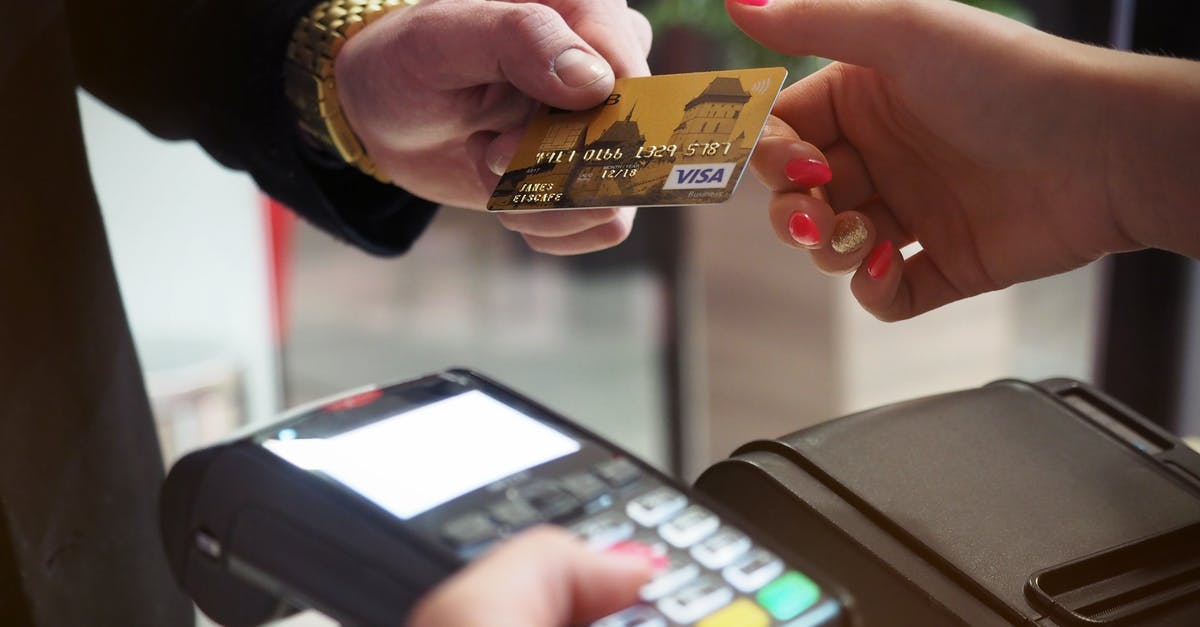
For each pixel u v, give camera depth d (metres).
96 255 0.65
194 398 1.94
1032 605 0.49
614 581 0.39
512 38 0.66
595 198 0.60
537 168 0.65
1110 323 1.81
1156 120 0.57
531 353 2.95
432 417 0.52
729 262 2.14
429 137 0.79
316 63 0.79
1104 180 0.60
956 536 0.52
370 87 0.77
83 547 0.61
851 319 1.98
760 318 2.11
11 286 0.57
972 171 0.67
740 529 0.46
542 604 0.37
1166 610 0.51
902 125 0.69
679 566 0.44
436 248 3.47
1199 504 0.57
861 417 0.61
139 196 1.96
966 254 0.70
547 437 0.51
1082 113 0.58
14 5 0.59
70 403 0.61
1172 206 0.58
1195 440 0.81
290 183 0.83
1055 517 0.54
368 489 0.46
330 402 0.52
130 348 0.68
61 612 0.59
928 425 0.60
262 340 2.15
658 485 0.48
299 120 0.82
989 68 0.59
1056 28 1.81
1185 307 1.74
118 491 0.65
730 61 1.86
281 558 0.44
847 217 0.65
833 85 0.71
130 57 0.81
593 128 0.65
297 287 3.19
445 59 0.71
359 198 0.88
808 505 0.54
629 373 2.86
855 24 0.61
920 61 0.61
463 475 0.48
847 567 0.52
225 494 0.46
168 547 0.48
